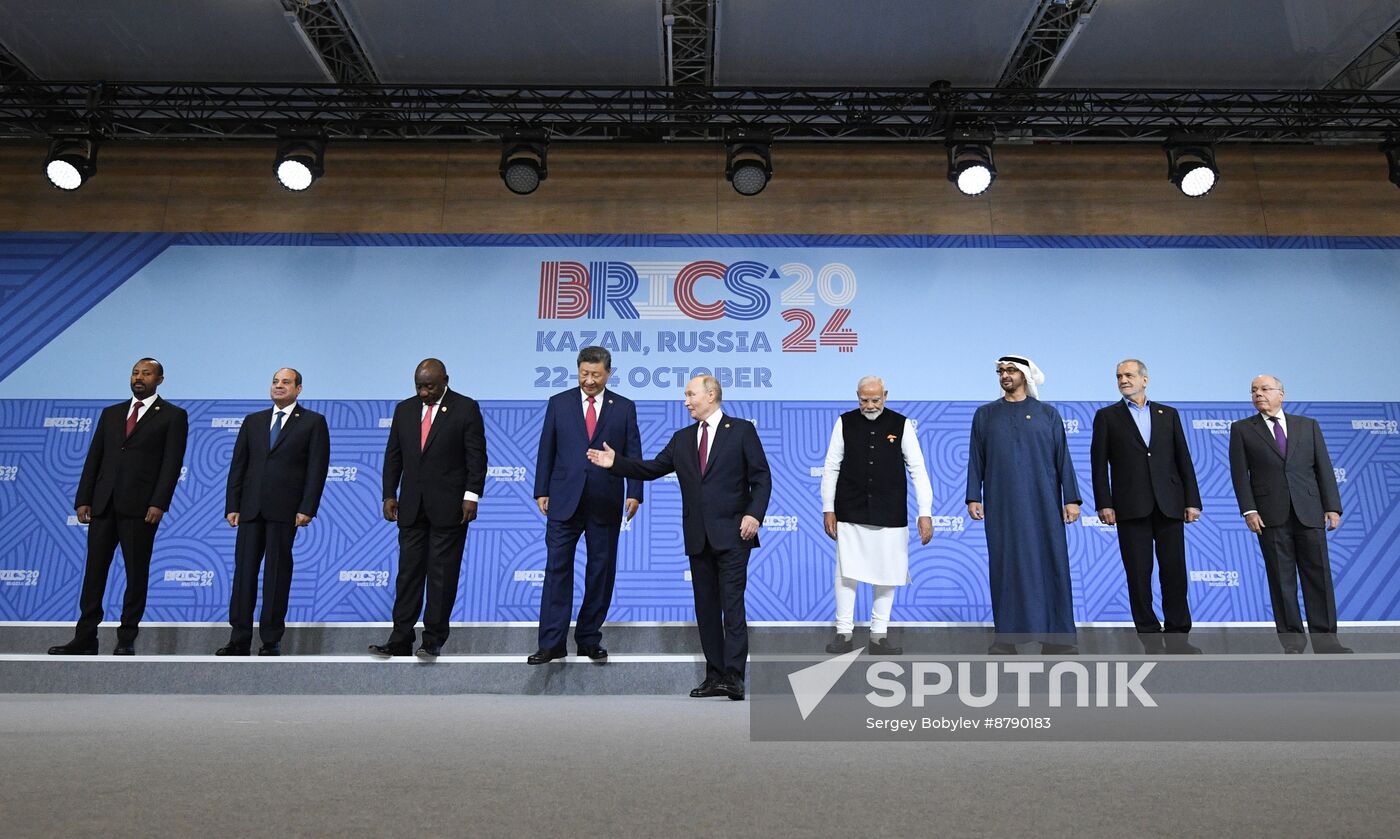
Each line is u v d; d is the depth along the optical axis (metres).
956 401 6.84
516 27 6.44
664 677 4.09
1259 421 5.00
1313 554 4.75
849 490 4.77
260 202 7.23
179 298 6.96
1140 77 6.90
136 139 7.30
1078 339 6.97
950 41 6.53
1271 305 7.07
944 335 6.98
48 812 1.03
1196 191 6.86
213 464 6.58
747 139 6.92
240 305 6.95
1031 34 6.50
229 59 6.73
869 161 7.43
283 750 1.73
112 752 1.67
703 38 6.66
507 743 1.91
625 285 7.07
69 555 6.43
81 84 6.82
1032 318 7.02
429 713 2.88
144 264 7.04
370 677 4.12
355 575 6.40
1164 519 4.64
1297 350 6.98
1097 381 6.89
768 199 7.33
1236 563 6.51
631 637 6.23
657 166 7.41
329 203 7.23
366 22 6.39
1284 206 7.34
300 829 0.94
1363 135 7.46
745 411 6.80
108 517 4.80
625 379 6.85
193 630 6.22
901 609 6.39
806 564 6.49
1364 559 6.55
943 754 1.68
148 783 1.26
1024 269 7.13
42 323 6.88
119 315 6.92
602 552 4.18
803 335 6.96
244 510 4.75
